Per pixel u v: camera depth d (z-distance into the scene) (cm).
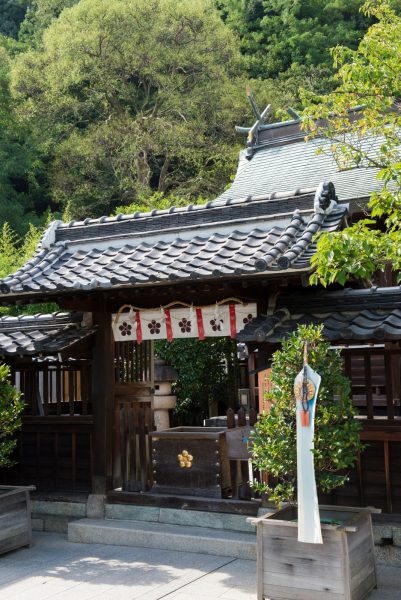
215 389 1345
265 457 514
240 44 3531
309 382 485
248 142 1700
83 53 3092
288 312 633
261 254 629
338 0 3569
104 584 559
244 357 1094
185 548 651
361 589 500
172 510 701
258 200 716
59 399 793
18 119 3250
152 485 743
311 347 510
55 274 732
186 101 3130
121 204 3262
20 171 3130
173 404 1198
